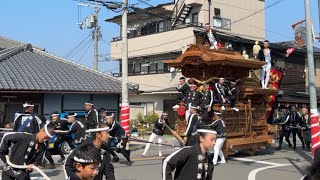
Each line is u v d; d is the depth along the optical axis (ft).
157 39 97.35
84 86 59.26
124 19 55.47
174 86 95.09
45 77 58.70
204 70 49.93
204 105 46.11
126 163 44.55
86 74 65.05
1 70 56.75
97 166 11.51
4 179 20.31
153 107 101.76
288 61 111.24
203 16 95.55
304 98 107.86
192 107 40.22
